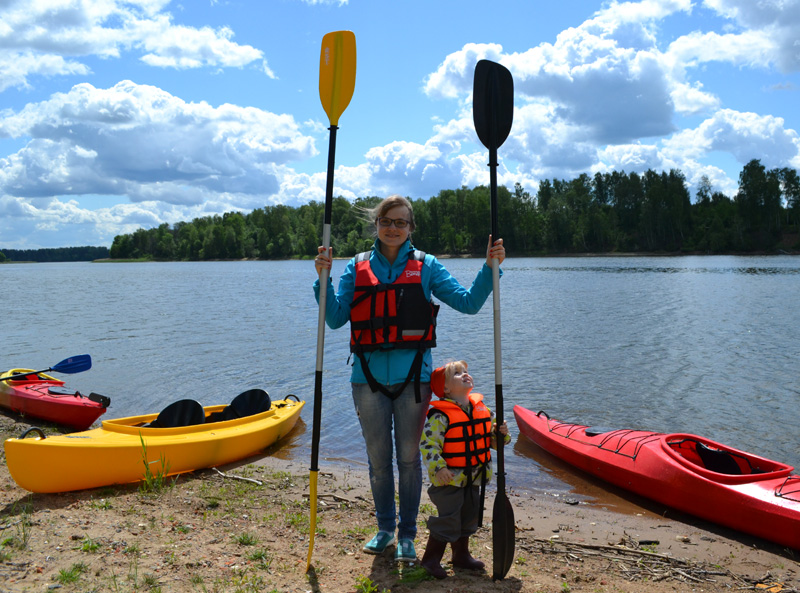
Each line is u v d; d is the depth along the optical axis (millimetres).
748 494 4883
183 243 155625
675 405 9438
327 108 3500
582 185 119938
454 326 18656
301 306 26156
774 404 9414
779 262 65562
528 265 68312
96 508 4410
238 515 4422
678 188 103812
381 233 3318
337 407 9359
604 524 5109
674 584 3594
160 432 5953
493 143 3473
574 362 12883
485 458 3250
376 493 3486
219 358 13516
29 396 7969
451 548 3572
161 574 3139
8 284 51312
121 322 20656
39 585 2939
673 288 32688
